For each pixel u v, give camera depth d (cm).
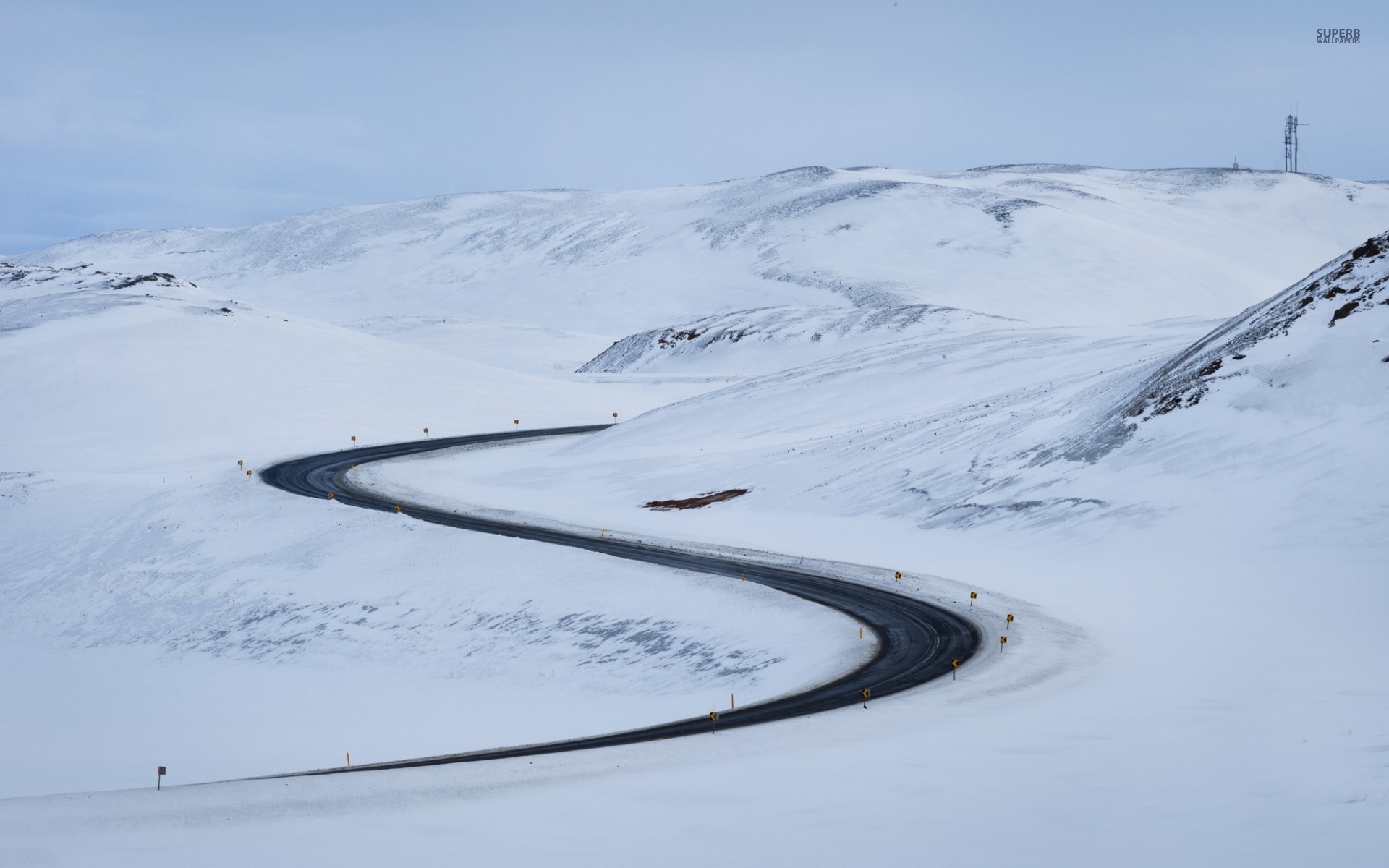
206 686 4016
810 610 3503
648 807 1594
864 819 1501
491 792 1688
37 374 8938
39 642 4766
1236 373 4581
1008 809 1514
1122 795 1537
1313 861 1207
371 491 6325
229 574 5041
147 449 7875
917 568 4103
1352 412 4103
